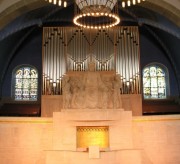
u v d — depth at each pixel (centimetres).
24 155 1590
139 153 1521
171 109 2197
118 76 1702
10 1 1662
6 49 2236
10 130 1599
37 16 2153
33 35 2394
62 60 1894
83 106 1630
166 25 2089
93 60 1888
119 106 1655
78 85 1677
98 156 1459
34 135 1612
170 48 2353
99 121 1605
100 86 1672
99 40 1923
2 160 1570
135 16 2217
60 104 1812
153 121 1622
